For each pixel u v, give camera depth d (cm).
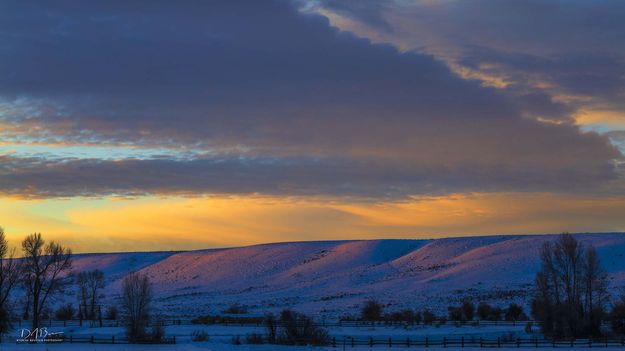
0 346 5866
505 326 7806
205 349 5553
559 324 6588
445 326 7912
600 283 6844
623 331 6762
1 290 7106
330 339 6438
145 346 5825
